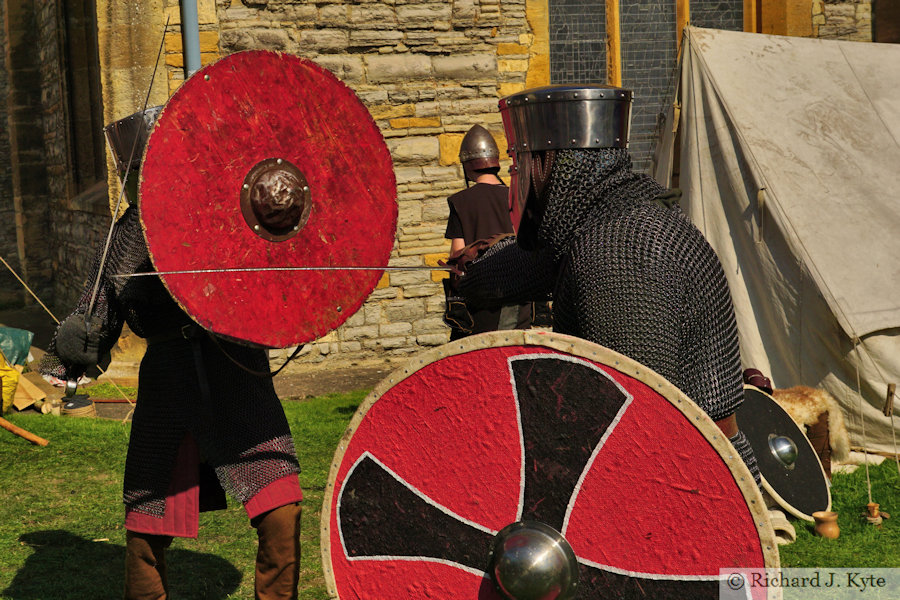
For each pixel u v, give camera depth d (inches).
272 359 288.7
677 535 65.7
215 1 280.4
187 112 84.0
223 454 96.0
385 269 91.6
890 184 197.9
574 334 74.0
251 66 88.5
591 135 74.6
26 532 141.5
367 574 76.0
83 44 385.4
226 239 86.8
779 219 194.5
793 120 203.2
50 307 450.6
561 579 66.7
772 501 152.8
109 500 157.5
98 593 119.1
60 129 412.5
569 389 68.5
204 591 121.2
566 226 75.1
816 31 320.2
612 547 67.6
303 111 93.1
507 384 70.5
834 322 189.9
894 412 189.9
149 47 273.3
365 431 75.7
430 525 73.6
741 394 73.9
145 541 98.3
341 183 97.0
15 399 218.8
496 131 304.0
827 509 154.6
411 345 303.6
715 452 63.9
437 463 73.2
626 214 71.7
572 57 318.0
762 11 321.4
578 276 71.2
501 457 71.0
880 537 145.3
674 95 211.9
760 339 203.0
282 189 88.4
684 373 70.4
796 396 170.1
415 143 299.1
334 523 77.0
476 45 301.0
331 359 296.5
